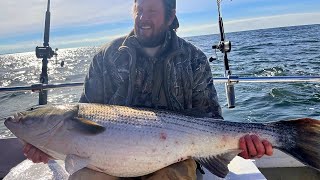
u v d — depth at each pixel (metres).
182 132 0.84
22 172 0.98
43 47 1.50
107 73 0.98
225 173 0.84
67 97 3.85
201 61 1.00
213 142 0.85
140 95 0.97
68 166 0.78
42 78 1.51
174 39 0.98
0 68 13.07
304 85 3.40
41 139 0.81
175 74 0.95
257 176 0.95
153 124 0.82
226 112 2.71
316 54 6.54
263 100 2.97
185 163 0.83
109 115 0.81
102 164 0.80
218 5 1.53
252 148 0.83
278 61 5.73
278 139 0.84
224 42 1.48
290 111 2.66
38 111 0.82
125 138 0.80
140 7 0.95
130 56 0.96
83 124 0.78
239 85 3.66
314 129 0.82
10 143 1.21
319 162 0.80
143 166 0.81
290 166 1.19
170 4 0.96
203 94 0.99
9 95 4.29
